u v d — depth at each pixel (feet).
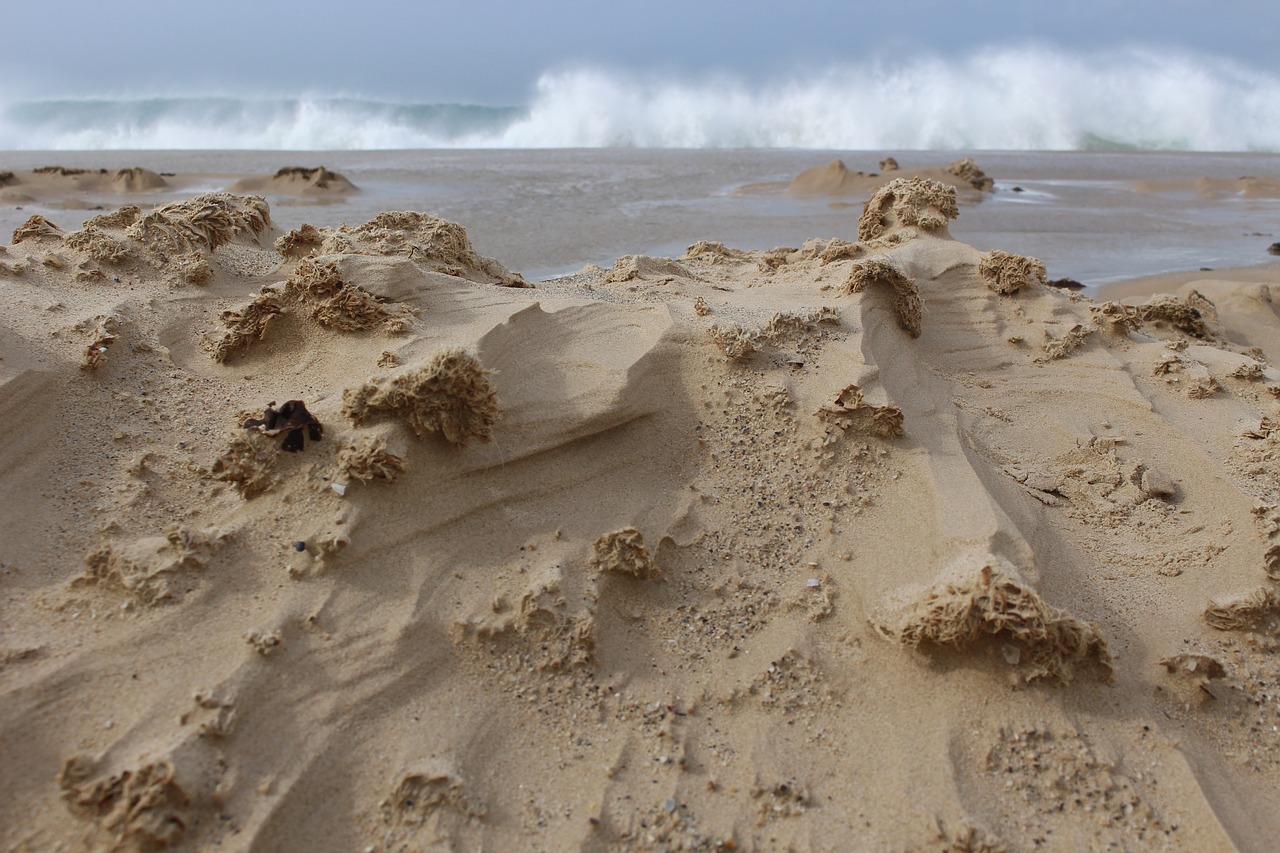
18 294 14.16
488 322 14.11
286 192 51.98
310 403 12.35
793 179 63.87
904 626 10.73
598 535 11.83
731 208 49.62
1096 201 57.62
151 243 16.26
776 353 15.10
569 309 15.07
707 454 13.50
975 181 62.08
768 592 11.76
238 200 19.43
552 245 36.73
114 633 9.50
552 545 11.50
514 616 10.47
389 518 10.99
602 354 14.17
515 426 12.44
